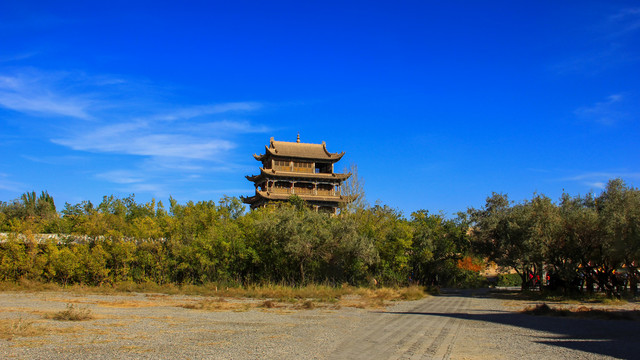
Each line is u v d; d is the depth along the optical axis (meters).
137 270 37.44
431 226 57.75
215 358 11.05
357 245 39.66
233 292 33.56
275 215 40.84
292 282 38.47
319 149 92.81
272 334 15.16
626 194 34.12
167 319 18.72
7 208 74.38
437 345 13.62
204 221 43.00
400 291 40.22
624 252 32.41
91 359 10.68
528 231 36.09
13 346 11.93
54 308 21.56
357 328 17.17
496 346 13.53
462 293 44.94
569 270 35.06
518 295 40.88
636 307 28.16
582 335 15.98
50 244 36.41
